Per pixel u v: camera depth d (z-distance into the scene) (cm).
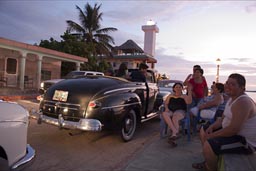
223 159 302
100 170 362
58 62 1925
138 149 469
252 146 317
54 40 2398
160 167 368
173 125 490
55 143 482
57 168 363
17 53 1552
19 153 268
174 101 517
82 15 2723
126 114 491
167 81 1016
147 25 3241
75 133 554
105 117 443
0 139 242
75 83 478
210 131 373
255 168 280
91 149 459
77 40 2405
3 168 245
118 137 525
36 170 353
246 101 306
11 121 254
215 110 534
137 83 566
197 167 366
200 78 617
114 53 3194
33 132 550
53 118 461
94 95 441
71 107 443
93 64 2342
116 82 506
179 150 454
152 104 650
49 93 480
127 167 363
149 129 659
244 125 315
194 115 560
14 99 1081
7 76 1537
